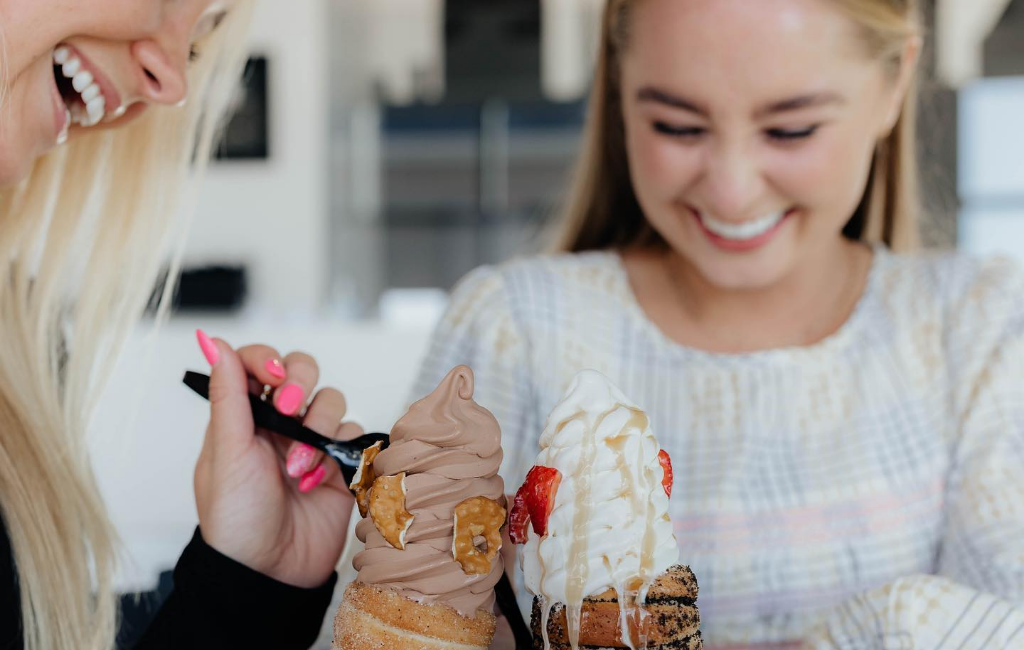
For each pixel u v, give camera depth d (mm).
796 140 817
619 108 1012
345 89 3500
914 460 919
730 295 959
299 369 780
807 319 971
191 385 783
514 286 1000
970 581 856
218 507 753
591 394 618
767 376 933
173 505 2359
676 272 998
